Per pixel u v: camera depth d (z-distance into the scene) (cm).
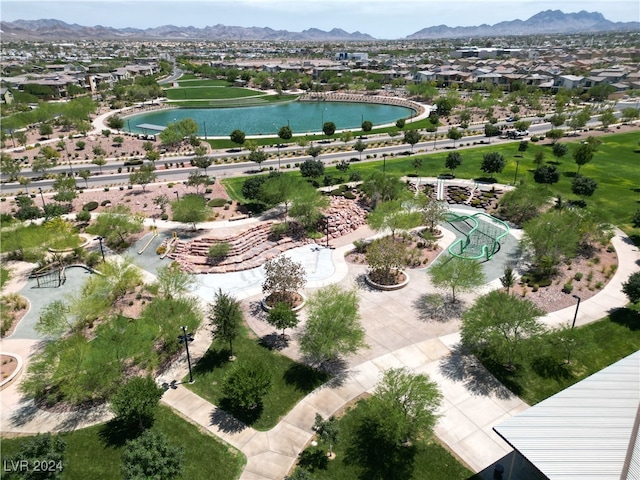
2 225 5491
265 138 11369
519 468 2623
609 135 10838
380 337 3853
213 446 2833
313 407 3131
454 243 5491
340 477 2617
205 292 4584
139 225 5634
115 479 2625
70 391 3039
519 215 6197
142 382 2975
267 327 4025
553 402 2555
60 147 10300
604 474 2106
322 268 5031
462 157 9256
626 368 2836
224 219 6159
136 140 11075
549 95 17488
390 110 16212
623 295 4397
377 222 5403
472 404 3130
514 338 3356
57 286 4734
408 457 2734
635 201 6719
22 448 2509
